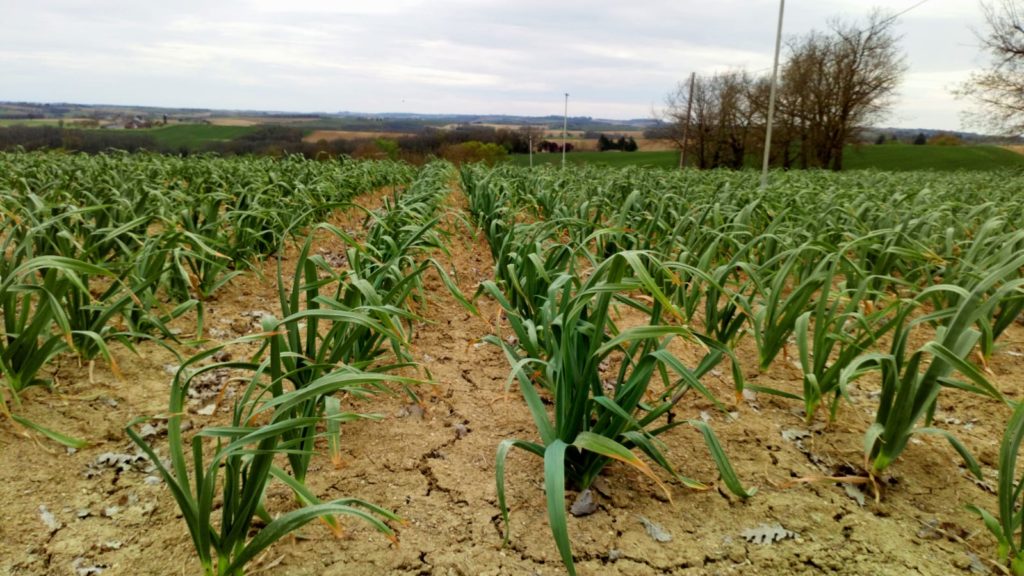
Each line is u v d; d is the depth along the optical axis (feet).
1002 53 73.77
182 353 9.74
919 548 6.18
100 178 17.92
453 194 37.06
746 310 8.68
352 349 8.20
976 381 5.48
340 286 8.57
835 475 7.38
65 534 5.80
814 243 8.64
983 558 6.06
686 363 10.52
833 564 5.93
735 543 6.18
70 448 7.02
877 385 9.90
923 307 13.11
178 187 17.44
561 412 6.15
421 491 6.85
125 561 5.54
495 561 5.85
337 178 23.58
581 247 9.10
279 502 6.41
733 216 14.39
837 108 115.75
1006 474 5.41
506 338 11.66
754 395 9.31
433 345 11.13
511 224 16.69
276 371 5.93
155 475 6.76
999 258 9.23
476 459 7.54
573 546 6.06
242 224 13.92
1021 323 12.73
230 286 13.26
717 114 131.03
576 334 6.19
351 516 6.33
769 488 7.07
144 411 7.96
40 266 5.94
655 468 7.38
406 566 5.72
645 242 12.17
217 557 5.40
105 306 8.94
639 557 5.94
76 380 8.40
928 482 7.27
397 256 9.27
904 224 11.51
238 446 4.51
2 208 8.35
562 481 4.82
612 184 22.24
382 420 8.27
